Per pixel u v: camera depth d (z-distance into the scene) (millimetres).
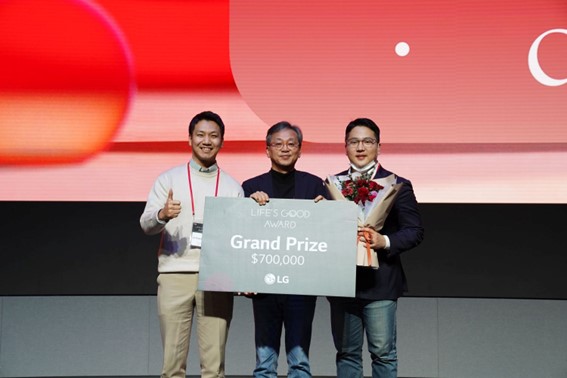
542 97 4020
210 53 4098
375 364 3080
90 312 4371
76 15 4102
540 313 4262
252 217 2953
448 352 4301
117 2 4102
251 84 4086
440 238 4180
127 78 4086
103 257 4227
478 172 4012
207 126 3113
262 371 3102
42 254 4207
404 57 4070
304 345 3123
